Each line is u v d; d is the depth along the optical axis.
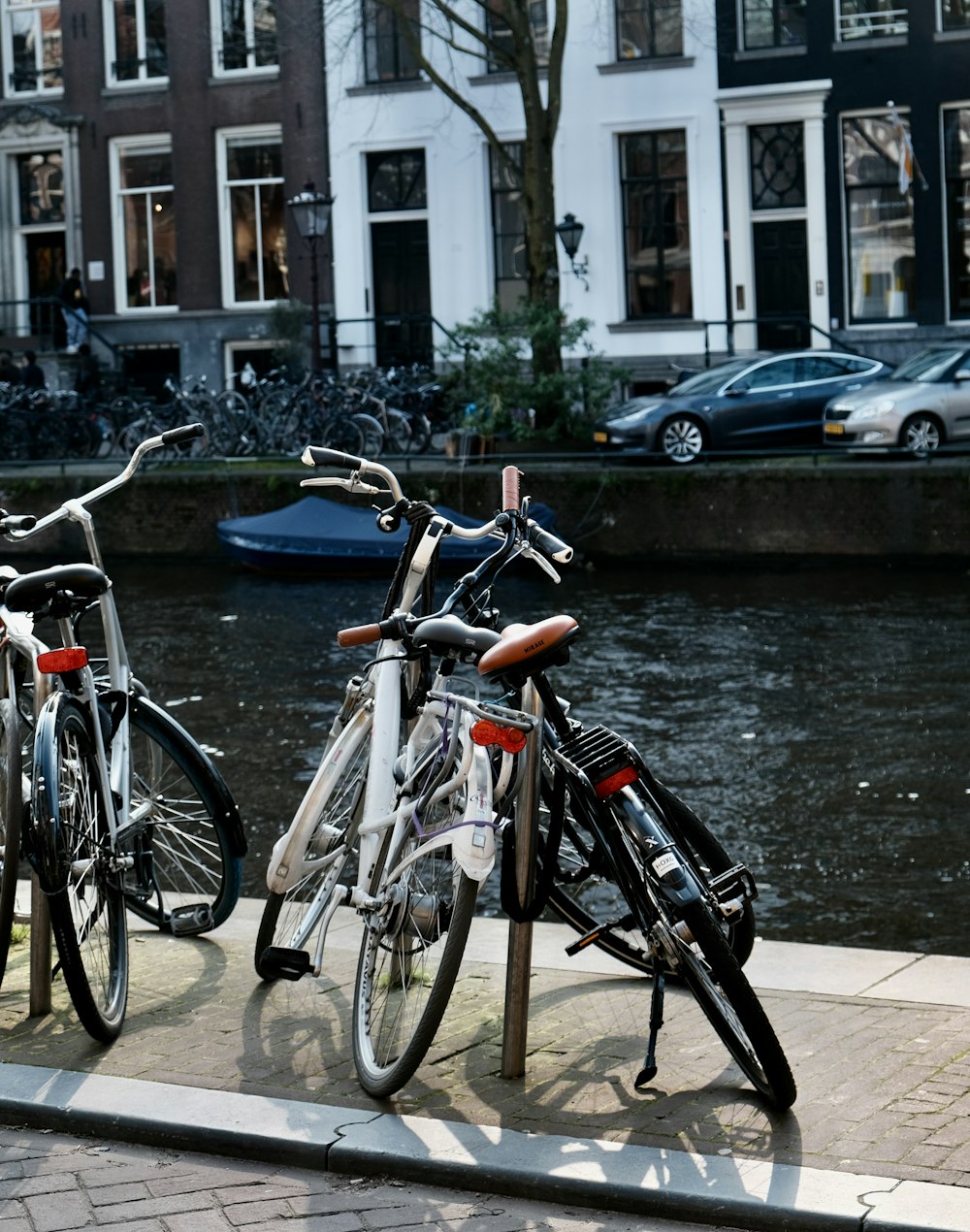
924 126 25.97
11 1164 3.64
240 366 30.22
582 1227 3.28
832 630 14.70
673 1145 3.51
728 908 3.83
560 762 3.92
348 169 28.89
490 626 4.39
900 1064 3.89
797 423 21.67
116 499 22.25
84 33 30.55
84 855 4.39
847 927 7.02
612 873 3.94
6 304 30.84
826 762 9.88
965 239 26.22
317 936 5.09
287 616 16.88
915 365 21.30
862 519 19.36
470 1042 4.18
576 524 20.41
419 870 4.04
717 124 26.77
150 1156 3.68
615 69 27.03
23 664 4.84
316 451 4.59
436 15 28.00
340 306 29.22
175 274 30.59
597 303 27.56
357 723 4.58
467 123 28.06
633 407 21.89
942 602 16.12
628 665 13.34
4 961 4.54
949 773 9.48
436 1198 3.42
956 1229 3.08
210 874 5.25
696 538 20.00
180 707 12.16
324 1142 3.58
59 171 31.50
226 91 29.67
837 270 26.55
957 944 6.77
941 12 25.83
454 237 28.41
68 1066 4.10
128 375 30.47
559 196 27.58
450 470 20.78
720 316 27.09
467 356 23.03
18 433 25.30
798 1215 3.18
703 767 9.88
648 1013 4.37
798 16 26.38
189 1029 4.34
